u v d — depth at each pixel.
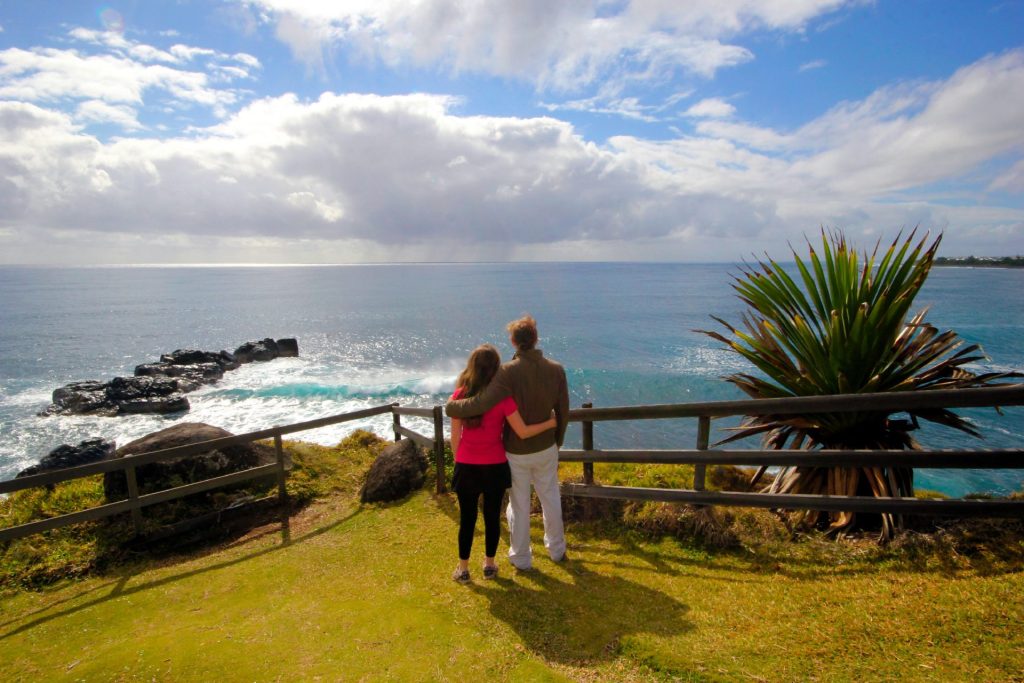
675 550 4.38
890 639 2.62
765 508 4.59
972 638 2.52
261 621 3.62
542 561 4.31
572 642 3.03
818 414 4.66
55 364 33.41
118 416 20.86
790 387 5.10
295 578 4.45
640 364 27.53
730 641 2.85
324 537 5.40
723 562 4.09
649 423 16.56
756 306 5.42
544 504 4.15
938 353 4.74
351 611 3.63
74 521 4.98
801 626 2.89
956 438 13.74
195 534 5.62
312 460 7.30
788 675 2.48
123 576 4.86
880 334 4.53
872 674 2.40
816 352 4.78
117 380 23.33
